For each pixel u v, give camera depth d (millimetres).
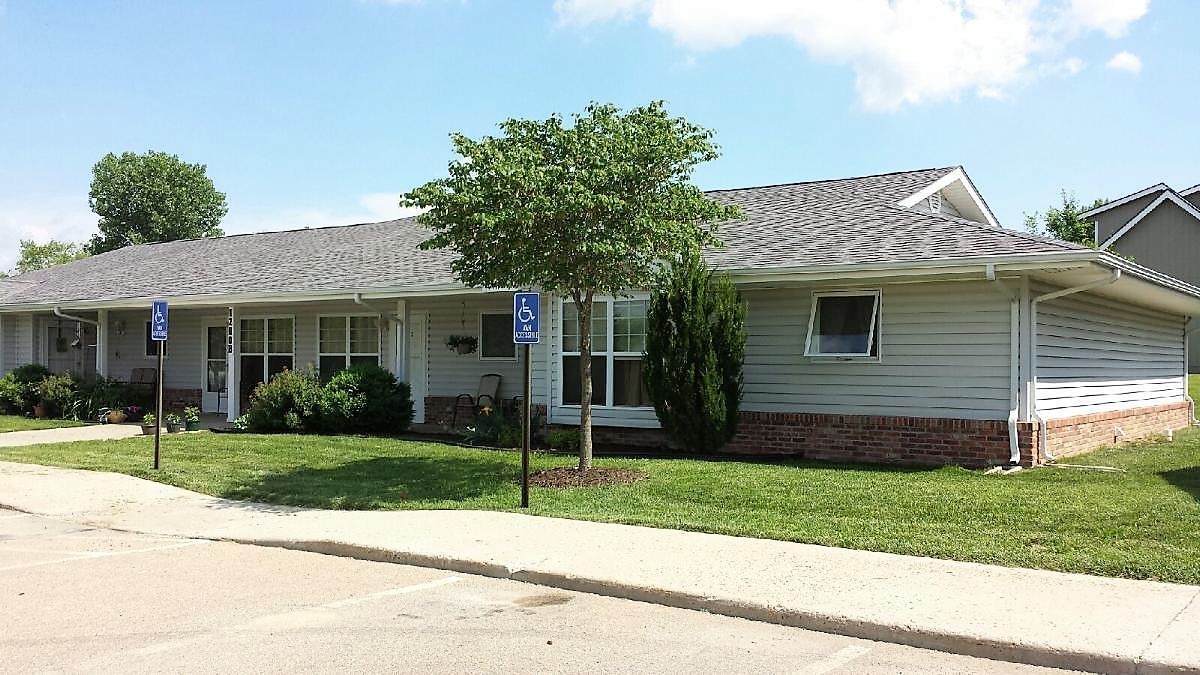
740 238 14961
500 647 5531
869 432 13023
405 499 10500
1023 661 5230
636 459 13070
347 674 5059
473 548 7941
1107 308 15422
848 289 13344
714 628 5945
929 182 16609
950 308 12578
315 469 12836
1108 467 11914
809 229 14562
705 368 13094
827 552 7551
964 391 12453
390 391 17750
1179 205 32312
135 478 12547
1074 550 7332
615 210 10352
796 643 5621
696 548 7762
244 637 5750
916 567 7016
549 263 10445
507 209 10086
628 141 10609
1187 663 4867
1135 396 16734
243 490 11312
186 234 53000
